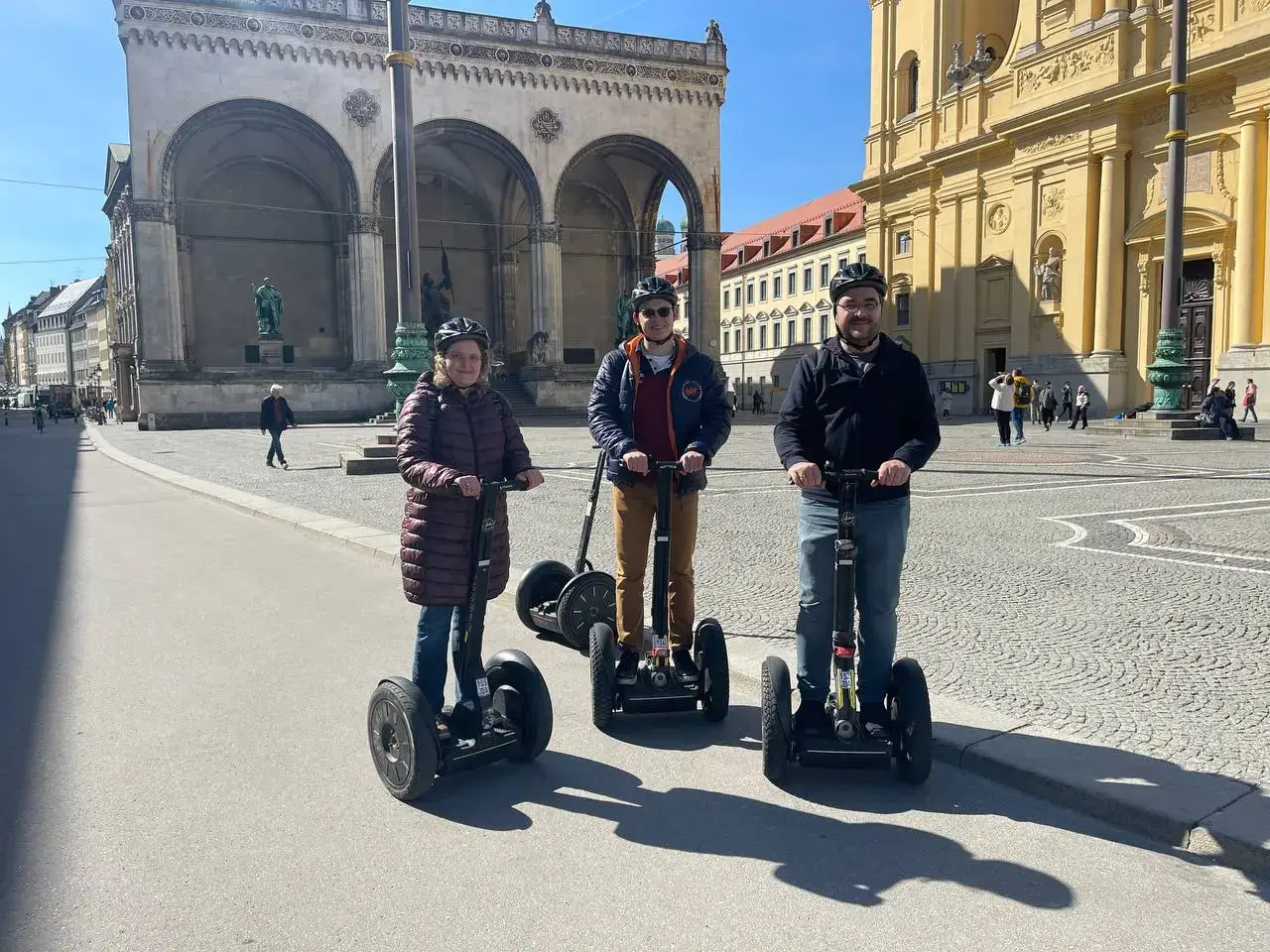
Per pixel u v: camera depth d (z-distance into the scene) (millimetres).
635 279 54188
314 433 32406
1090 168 32312
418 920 2736
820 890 2889
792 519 10250
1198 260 30422
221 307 45750
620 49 45125
